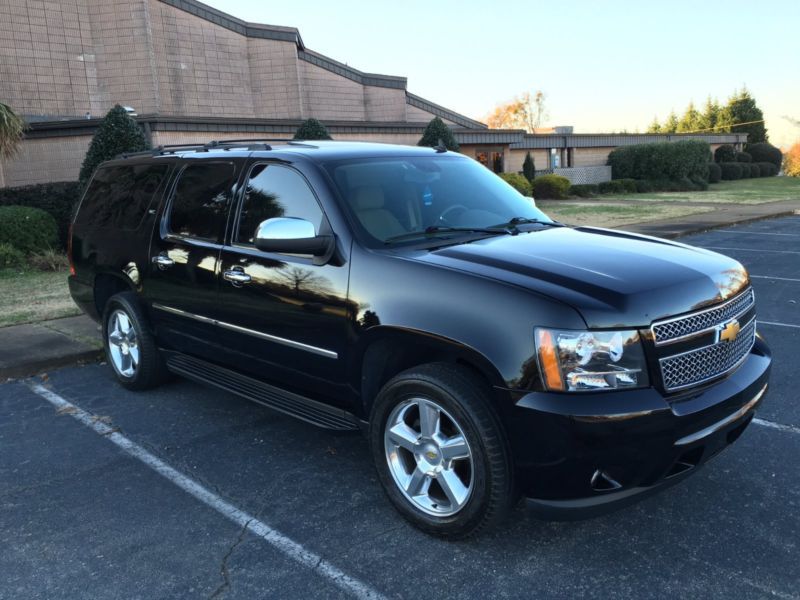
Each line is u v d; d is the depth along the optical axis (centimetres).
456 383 299
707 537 318
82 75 2075
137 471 405
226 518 349
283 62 2452
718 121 7269
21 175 1712
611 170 3559
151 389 548
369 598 281
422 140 2166
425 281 317
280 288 378
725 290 321
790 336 662
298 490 377
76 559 315
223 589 290
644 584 285
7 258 1180
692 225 1585
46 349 642
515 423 284
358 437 449
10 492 382
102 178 581
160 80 2184
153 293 488
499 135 2934
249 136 1844
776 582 284
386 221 369
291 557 312
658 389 287
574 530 327
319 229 370
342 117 2719
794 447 413
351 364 347
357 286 341
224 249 420
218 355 444
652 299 291
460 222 396
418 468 322
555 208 2253
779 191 3120
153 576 300
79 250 577
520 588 284
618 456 275
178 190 480
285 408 399
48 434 464
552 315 281
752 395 324
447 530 313
